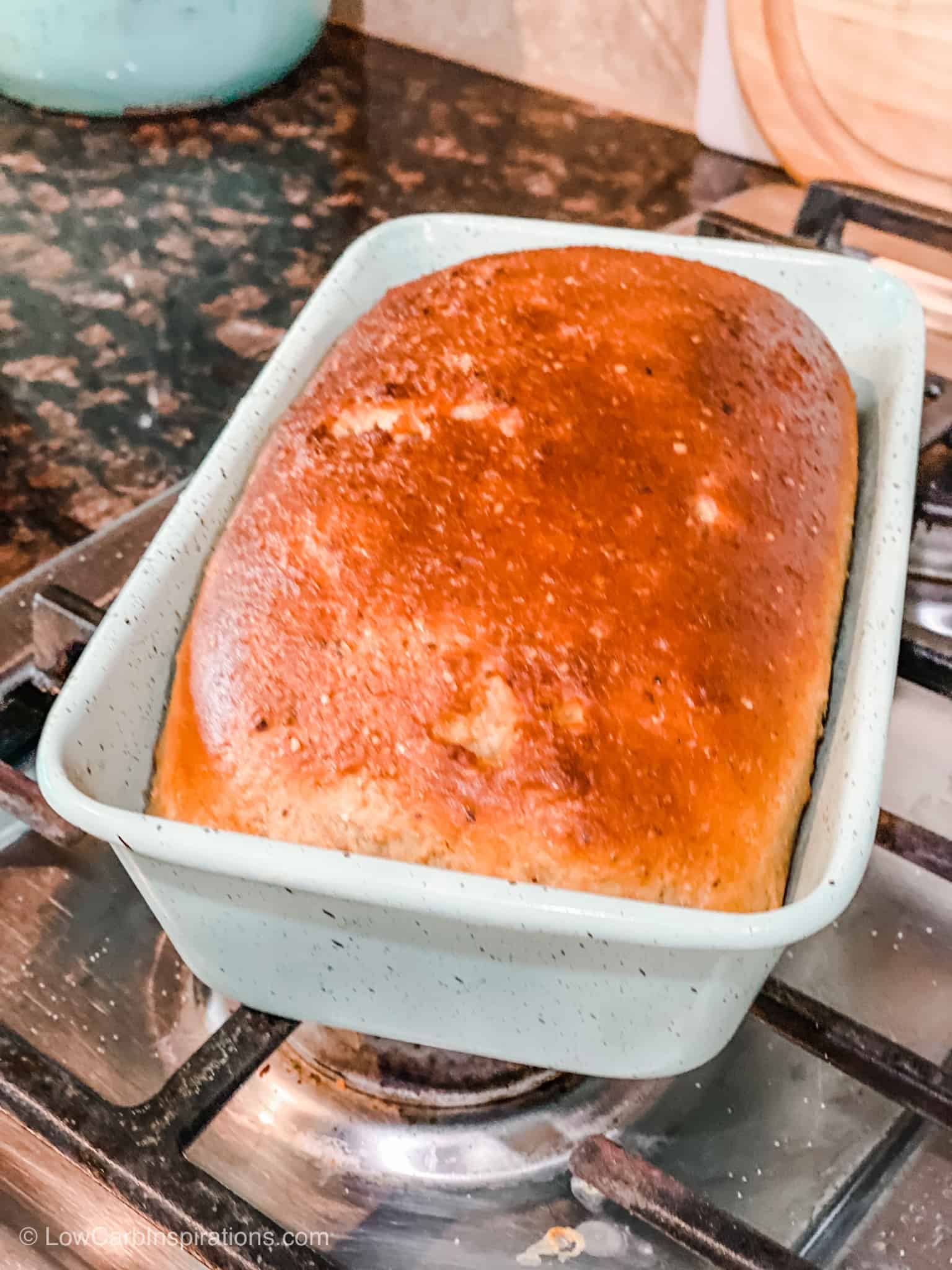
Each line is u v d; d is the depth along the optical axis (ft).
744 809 0.77
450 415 0.90
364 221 1.75
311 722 0.76
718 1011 0.73
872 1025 0.87
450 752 0.75
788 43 1.55
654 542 0.83
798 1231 0.76
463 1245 0.76
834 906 0.67
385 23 2.15
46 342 1.53
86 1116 0.71
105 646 0.78
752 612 0.83
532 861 0.73
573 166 1.84
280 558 0.82
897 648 0.82
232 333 1.55
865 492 1.01
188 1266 0.73
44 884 0.93
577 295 1.01
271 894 0.71
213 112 2.01
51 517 1.29
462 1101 0.83
